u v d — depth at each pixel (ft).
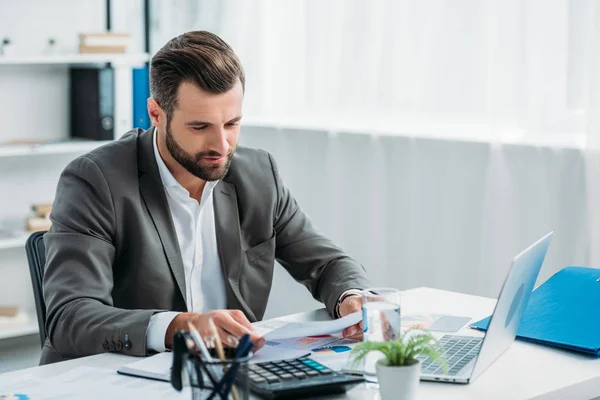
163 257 6.21
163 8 13.97
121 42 12.88
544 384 4.51
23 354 12.49
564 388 4.49
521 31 9.77
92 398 4.29
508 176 10.12
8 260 13.00
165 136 6.19
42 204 12.73
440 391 4.38
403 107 11.16
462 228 10.70
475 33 10.31
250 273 6.75
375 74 11.52
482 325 5.54
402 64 11.10
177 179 6.44
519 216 10.09
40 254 6.56
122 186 6.17
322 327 5.00
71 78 13.26
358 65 11.62
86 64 12.92
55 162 13.29
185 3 13.75
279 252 7.13
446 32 10.55
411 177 11.18
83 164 6.25
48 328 5.65
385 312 4.46
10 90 12.75
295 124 12.60
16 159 12.92
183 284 6.28
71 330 5.40
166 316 5.13
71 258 5.83
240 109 6.11
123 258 6.22
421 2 10.80
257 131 13.08
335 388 4.29
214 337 3.97
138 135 6.68
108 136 12.75
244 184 6.79
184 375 3.82
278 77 12.84
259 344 4.82
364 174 11.73
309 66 12.24
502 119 10.11
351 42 11.65
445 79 10.64
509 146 10.06
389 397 4.06
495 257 10.33
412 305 6.22
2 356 12.38
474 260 10.62
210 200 6.67
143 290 6.13
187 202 6.53
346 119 11.87
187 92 5.91
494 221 10.30
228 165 6.19
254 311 6.77
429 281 11.14
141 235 6.15
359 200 11.84
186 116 5.95
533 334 5.27
